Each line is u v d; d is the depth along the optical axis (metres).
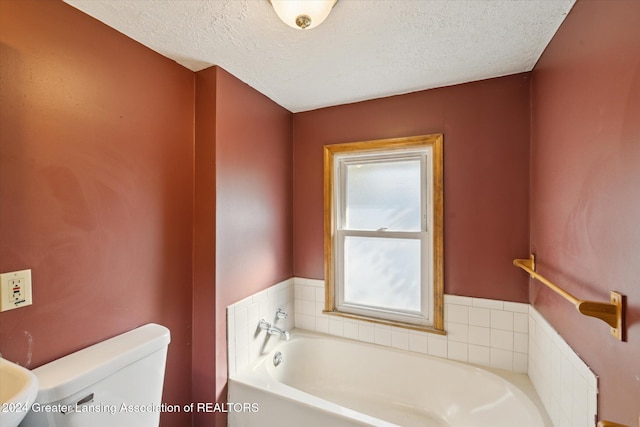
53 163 1.04
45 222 1.02
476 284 1.78
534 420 1.35
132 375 1.14
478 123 1.75
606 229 0.90
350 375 2.04
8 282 0.92
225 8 1.10
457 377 1.77
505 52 1.44
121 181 1.26
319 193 2.20
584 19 1.02
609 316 0.86
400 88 1.85
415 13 1.13
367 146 2.03
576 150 1.09
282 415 1.49
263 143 1.94
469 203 1.78
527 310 1.67
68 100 1.08
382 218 2.08
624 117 0.81
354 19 1.17
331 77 1.70
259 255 1.89
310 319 2.25
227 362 1.63
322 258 2.21
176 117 1.52
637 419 0.76
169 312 1.48
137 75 1.33
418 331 1.92
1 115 0.91
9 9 0.93
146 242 1.37
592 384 0.98
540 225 1.48
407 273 2.01
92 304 1.16
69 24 1.08
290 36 1.29
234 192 1.68
